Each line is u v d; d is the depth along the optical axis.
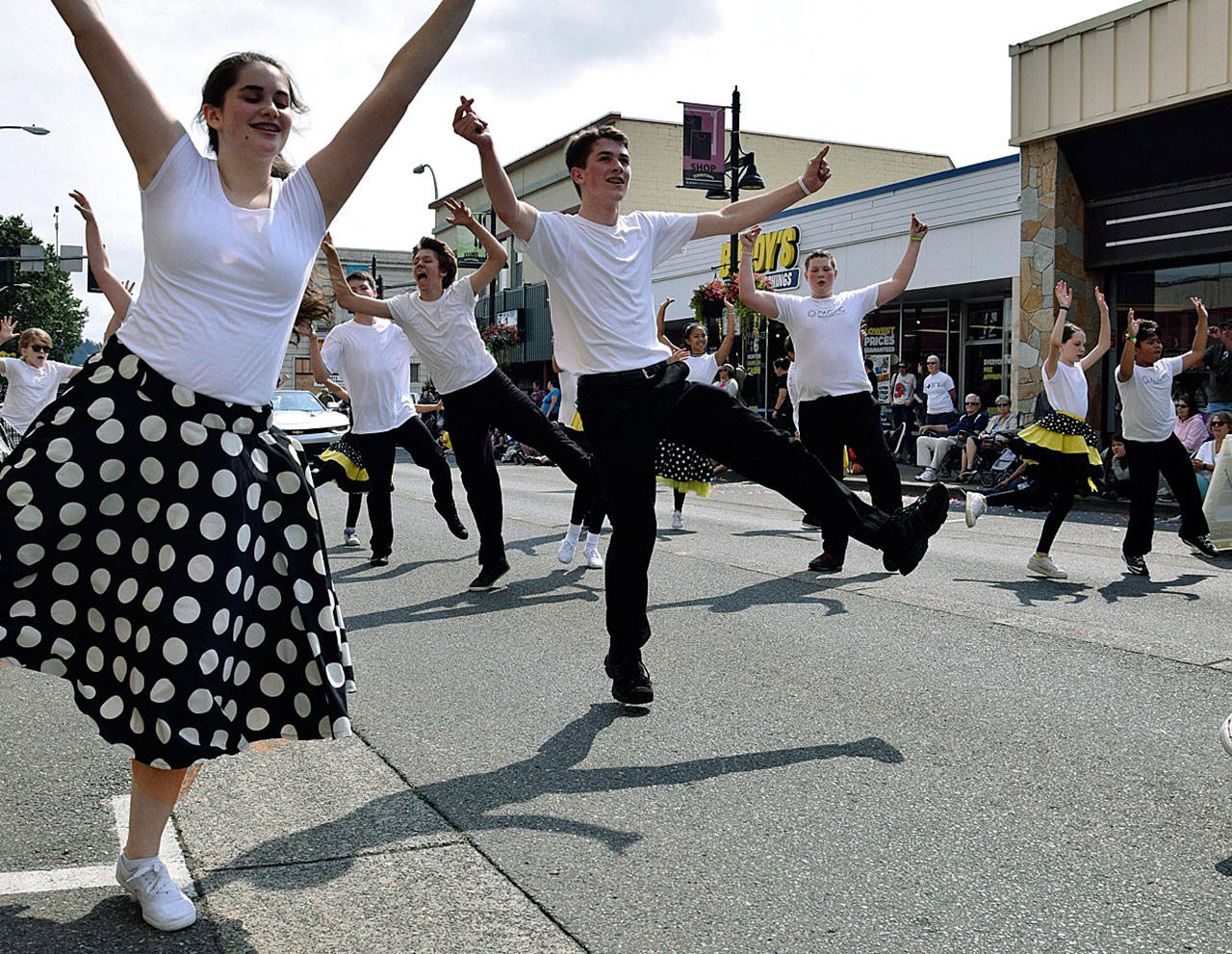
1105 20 15.13
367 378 7.93
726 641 5.40
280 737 2.64
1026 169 16.50
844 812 3.26
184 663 2.43
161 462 2.48
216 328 2.54
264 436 2.66
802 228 21.66
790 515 11.94
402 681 4.77
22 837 3.09
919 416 18.89
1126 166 15.53
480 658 5.16
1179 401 12.94
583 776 3.58
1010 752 3.78
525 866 2.89
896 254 19.42
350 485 8.41
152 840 2.56
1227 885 2.77
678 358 6.46
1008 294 19.19
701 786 3.47
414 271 6.67
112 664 2.49
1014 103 16.38
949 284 18.31
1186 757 3.71
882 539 4.38
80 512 2.46
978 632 5.55
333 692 2.64
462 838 3.08
